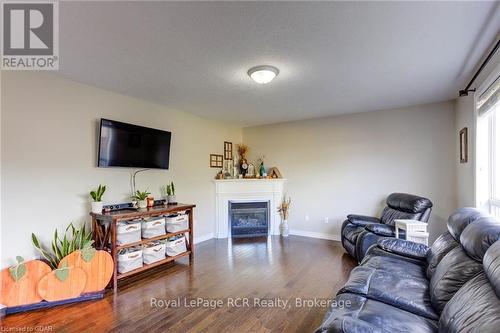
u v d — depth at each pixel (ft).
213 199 16.65
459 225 6.48
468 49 7.25
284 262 11.83
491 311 3.45
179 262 11.91
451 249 6.38
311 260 12.08
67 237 9.32
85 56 7.61
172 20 5.83
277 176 17.70
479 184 9.00
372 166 14.62
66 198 9.39
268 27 6.15
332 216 15.87
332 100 12.35
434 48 7.20
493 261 4.06
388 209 13.14
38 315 7.52
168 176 13.60
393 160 14.03
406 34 6.48
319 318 7.29
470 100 10.09
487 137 8.89
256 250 13.74
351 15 5.69
